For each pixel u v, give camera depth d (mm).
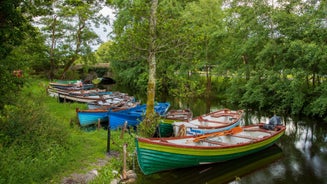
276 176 9109
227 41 24703
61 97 20969
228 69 24625
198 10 24688
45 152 7875
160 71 13734
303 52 16734
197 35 12258
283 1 19547
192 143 9938
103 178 7551
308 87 18922
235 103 24328
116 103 18297
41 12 9414
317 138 14062
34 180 6703
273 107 20906
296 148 12359
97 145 10008
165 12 12148
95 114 14516
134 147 10219
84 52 31438
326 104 15148
